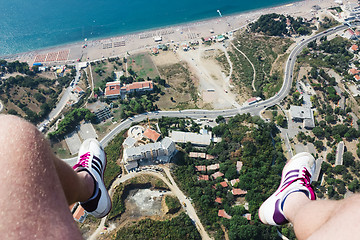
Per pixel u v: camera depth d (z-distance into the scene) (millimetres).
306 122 114125
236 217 81188
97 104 133625
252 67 151375
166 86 141750
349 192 92312
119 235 76062
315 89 128875
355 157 102062
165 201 86062
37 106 134375
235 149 102688
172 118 120688
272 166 97125
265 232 79438
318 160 101375
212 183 92938
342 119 114938
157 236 75812
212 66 154125
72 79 149375
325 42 154875
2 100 136250
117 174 93625
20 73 154000
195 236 77812
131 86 136000
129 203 87500
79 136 120438
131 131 110250
